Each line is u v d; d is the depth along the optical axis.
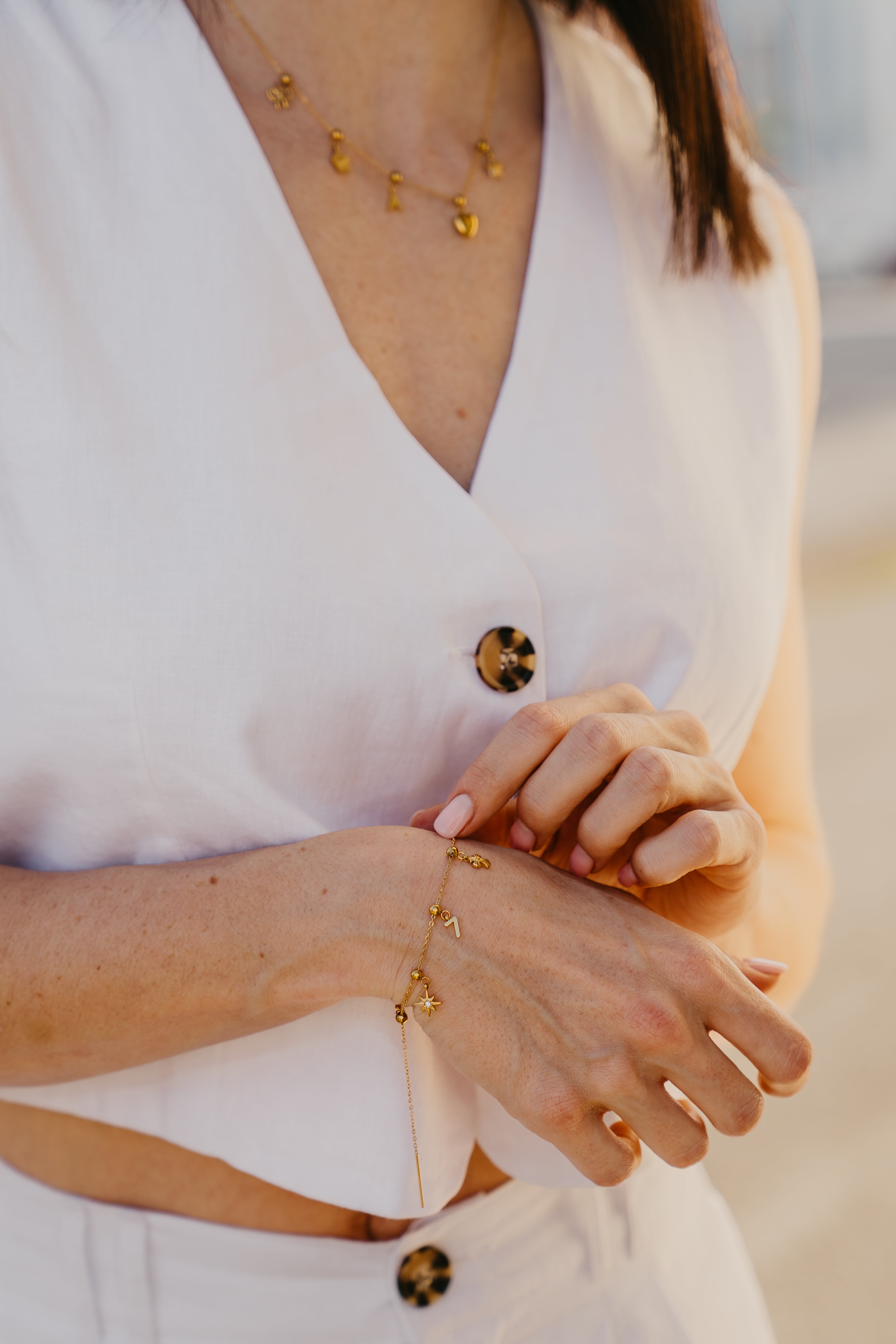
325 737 0.60
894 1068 1.90
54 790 0.60
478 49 0.70
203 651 0.58
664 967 0.58
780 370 0.74
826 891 0.76
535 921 0.58
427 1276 0.64
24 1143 0.65
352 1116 0.61
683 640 0.67
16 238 0.58
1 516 0.58
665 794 0.59
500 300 0.68
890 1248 1.56
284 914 0.58
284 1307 0.63
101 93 0.61
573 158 0.71
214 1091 0.62
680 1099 0.69
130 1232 0.64
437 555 0.61
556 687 0.65
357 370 0.62
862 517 5.49
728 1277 0.73
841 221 11.86
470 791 0.59
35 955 0.58
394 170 0.68
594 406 0.66
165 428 0.58
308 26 0.66
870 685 3.57
